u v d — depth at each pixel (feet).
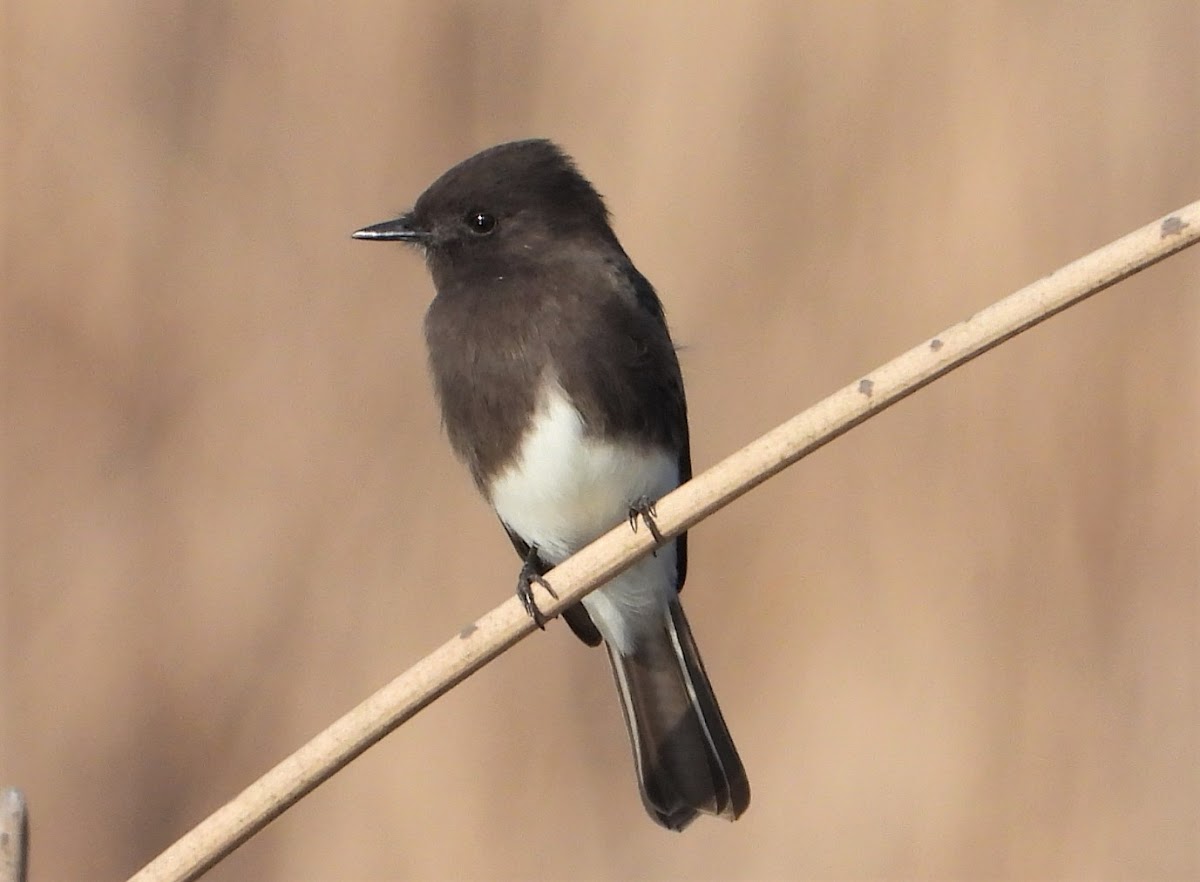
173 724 38.47
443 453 39.63
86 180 40.50
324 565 39.11
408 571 39.01
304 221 40.93
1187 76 40.78
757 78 41.19
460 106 41.34
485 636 22.65
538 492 29.25
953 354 21.06
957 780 37.78
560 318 28.91
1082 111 40.57
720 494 22.99
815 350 39.81
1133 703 38.11
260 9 41.73
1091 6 41.32
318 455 39.70
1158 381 39.70
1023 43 40.96
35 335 39.81
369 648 38.60
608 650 30.66
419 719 38.93
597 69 41.42
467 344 29.27
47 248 40.06
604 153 40.98
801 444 22.29
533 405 28.84
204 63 41.45
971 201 40.09
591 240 30.01
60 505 39.32
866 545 39.60
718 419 39.65
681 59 41.29
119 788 38.22
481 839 37.96
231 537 39.34
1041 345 40.14
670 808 29.81
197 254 40.57
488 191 29.73
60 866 37.91
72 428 39.65
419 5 41.68
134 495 39.45
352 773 38.68
